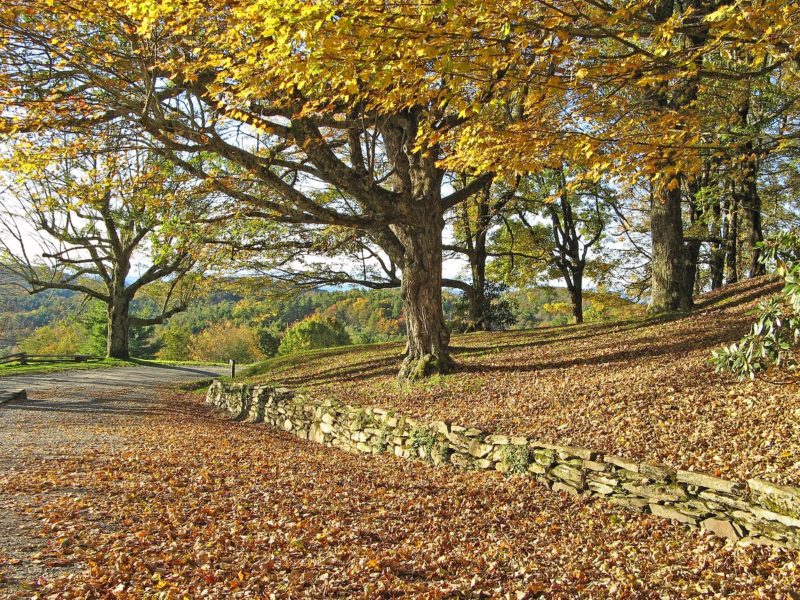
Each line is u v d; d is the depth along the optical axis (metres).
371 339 59.56
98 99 9.30
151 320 34.16
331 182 10.99
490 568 4.80
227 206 13.38
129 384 23.30
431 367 12.45
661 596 4.22
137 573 4.35
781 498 4.70
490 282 27.20
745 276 22.73
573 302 25.80
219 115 9.08
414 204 11.80
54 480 6.75
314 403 12.55
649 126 6.75
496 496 6.93
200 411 17.14
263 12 4.98
